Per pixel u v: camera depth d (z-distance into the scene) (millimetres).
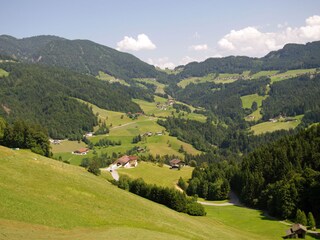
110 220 65875
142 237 57312
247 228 105500
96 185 89188
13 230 47781
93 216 65250
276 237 93188
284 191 117438
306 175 122000
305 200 115938
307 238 91312
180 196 113000
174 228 73750
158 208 93750
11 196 60156
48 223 54812
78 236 52281
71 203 68812
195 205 113875
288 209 115000
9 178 70625
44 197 66500
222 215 125125
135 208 82000
